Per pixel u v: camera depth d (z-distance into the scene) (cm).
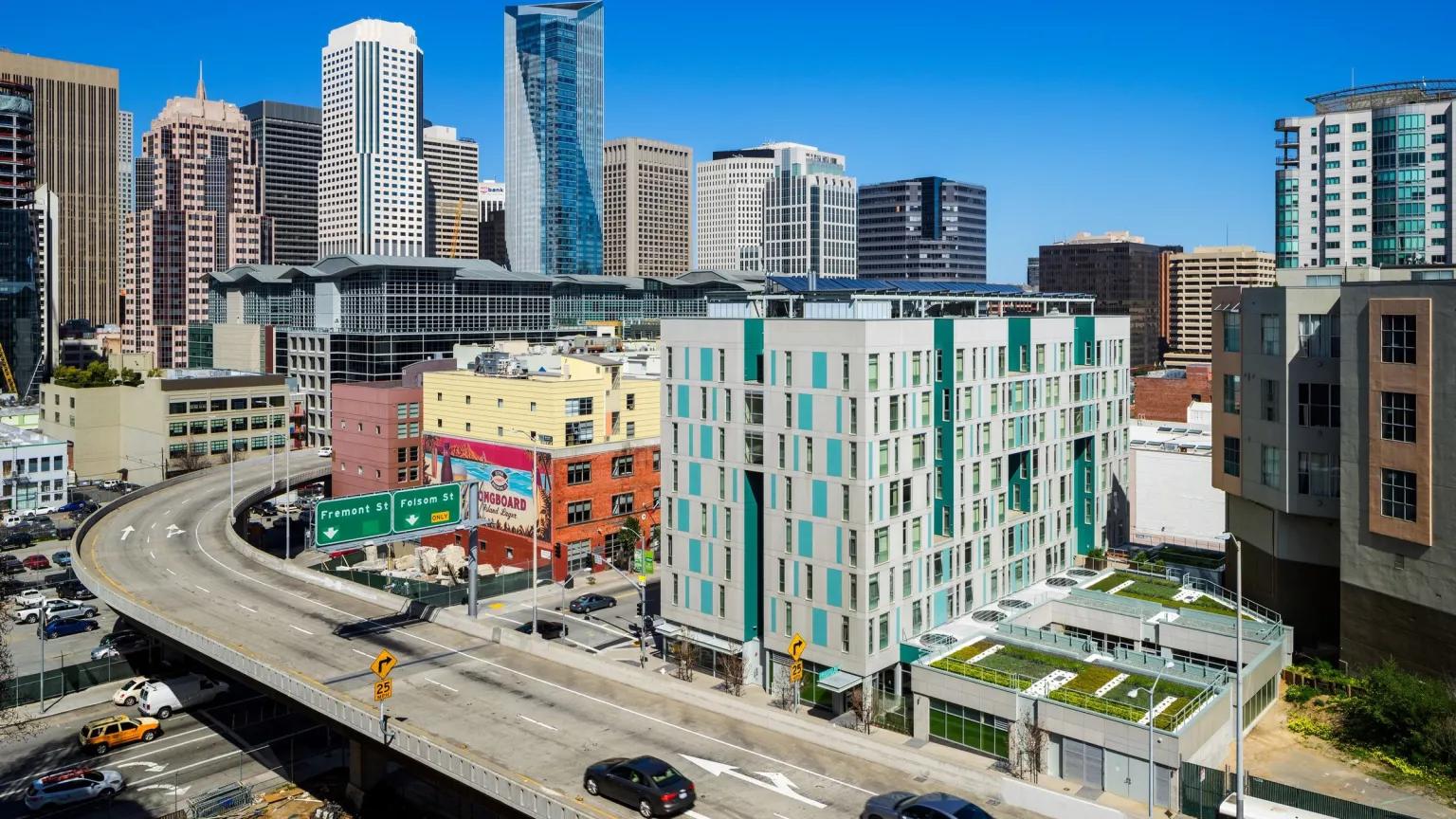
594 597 10125
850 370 7125
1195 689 6325
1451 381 6372
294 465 15988
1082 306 10881
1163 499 11506
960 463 8038
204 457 17512
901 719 7069
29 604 10819
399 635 8369
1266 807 5194
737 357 7812
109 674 8950
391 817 6775
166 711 8375
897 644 7444
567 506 11256
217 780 7219
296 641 8125
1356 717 6556
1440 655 6494
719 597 8075
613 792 5356
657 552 12219
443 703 6812
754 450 7762
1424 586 6588
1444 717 6016
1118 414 10094
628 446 11856
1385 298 6788
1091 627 8169
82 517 15488
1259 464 8219
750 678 7881
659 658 8556
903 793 5175
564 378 11862
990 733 6378
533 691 7088
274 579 10025
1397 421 6719
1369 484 6931
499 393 11806
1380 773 5950
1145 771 5669
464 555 11800
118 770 7375
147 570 10212
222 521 12406
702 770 5797
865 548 7112
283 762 7562
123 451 18475
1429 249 19825
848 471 7175
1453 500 6394
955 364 7925
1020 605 8388
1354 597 7125
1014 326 8644
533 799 5306
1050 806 5303
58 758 7531
